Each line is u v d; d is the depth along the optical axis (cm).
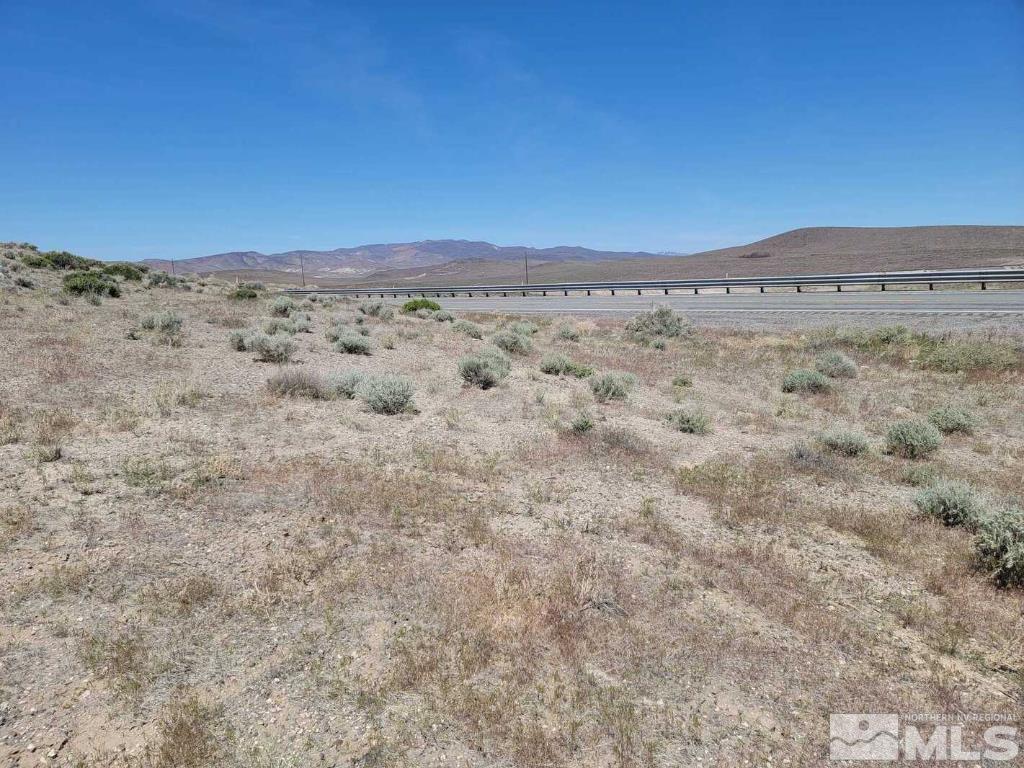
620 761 348
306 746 346
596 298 5112
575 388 1522
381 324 2738
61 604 459
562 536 650
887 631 509
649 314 2928
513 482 817
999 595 577
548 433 1074
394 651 434
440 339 2291
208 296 3616
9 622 432
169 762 327
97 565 516
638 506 761
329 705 379
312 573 532
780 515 753
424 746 351
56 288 2916
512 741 359
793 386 1653
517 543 623
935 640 499
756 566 609
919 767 357
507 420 1162
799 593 562
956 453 1109
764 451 1052
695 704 403
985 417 1392
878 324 2683
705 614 513
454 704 384
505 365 1695
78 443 810
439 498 729
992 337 2203
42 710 357
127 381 1185
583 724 376
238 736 350
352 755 342
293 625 459
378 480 772
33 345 1409
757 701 410
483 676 414
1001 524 618
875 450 1105
